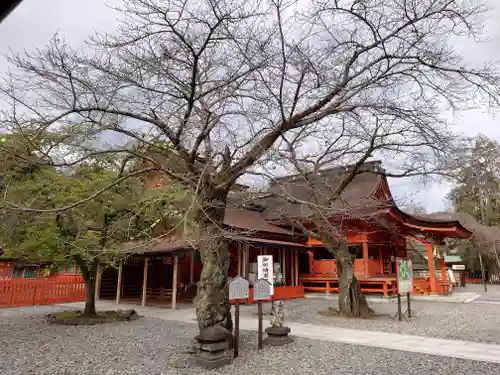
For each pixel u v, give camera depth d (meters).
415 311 15.46
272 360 7.36
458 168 8.78
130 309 14.73
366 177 22.30
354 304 13.59
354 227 19.91
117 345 8.79
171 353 7.99
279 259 21.48
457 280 37.66
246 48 7.49
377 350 8.23
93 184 10.86
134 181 11.41
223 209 8.34
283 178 10.07
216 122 7.88
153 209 11.07
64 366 6.98
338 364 7.05
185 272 20.81
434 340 9.36
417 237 22.94
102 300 19.47
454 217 35.47
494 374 6.34
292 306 17.22
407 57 7.56
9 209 6.65
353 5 7.41
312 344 8.84
